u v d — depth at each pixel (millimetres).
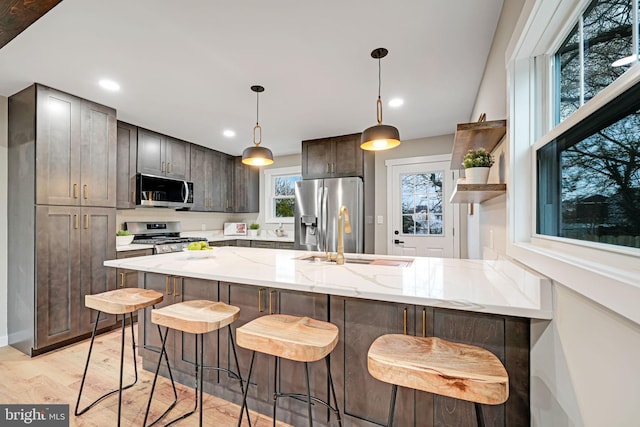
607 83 875
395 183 4371
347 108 3105
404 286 1354
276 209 5520
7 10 1171
